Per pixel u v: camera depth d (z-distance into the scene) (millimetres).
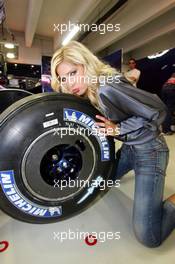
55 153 956
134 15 5238
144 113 875
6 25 6746
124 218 1326
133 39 7453
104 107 926
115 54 5645
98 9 5594
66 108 870
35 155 837
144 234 1034
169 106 4246
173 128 4289
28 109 811
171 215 1077
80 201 1042
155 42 7680
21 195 863
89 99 978
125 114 924
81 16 5000
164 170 1066
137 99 859
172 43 6902
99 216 1340
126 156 1287
